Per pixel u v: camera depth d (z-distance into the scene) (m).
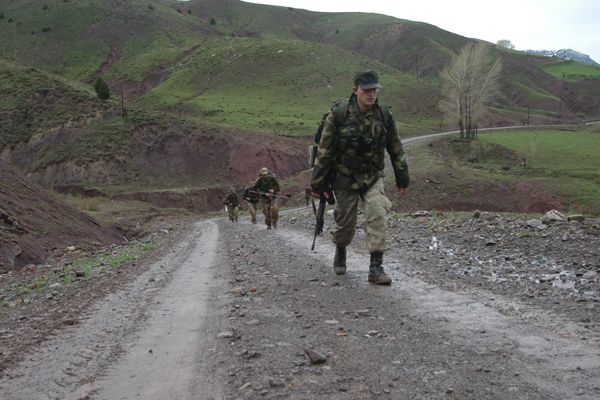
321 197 5.21
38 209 16.70
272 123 86.25
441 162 58.66
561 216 9.65
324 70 124.56
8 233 12.70
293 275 5.78
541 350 2.76
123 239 21.27
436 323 3.41
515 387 2.24
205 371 2.71
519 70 191.88
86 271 8.92
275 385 2.40
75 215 19.02
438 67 197.88
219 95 113.56
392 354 2.79
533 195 53.41
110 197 52.00
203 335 3.49
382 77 125.56
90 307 5.04
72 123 65.00
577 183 56.62
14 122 65.94
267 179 15.60
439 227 10.34
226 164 63.12
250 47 136.88
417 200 48.69
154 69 135.25
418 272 5.59
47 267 11.23
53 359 3.19
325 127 4.93
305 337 3.22
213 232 17.33
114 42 151.88
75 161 58.81
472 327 3.29
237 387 2.42
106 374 2.80
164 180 59.38
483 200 51.00
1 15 160.25
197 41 152.88
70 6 162.50
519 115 133.50
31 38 150.75
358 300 4.25
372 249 4.90
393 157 5.05
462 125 84.38
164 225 28.69
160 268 8.04
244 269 6.77
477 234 8.87
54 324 4.33
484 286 4.72
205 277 6.43
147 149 62.81
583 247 6.83
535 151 80.38
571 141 90.69
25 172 59.38
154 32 158.12
